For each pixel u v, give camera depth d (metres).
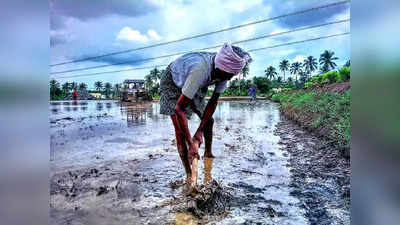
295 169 3.83
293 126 8.01
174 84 3.26
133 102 23.88
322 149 4.95
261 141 5.77
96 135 6.56
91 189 3.13
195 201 2.67
